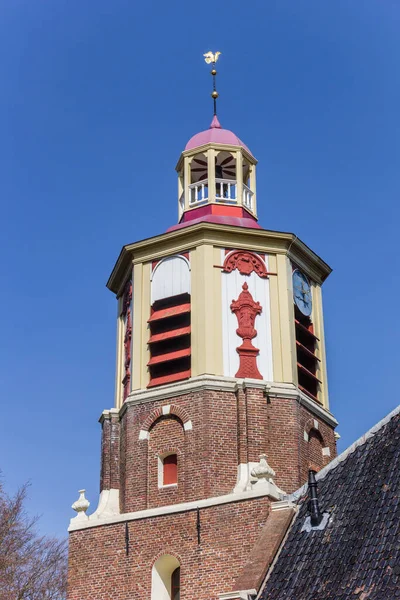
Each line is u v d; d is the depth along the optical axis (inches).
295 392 1386.6
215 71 1674.5
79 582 1307.8
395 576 940.6
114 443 1432.1
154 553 1273.4
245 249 1460.4
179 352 1402.6
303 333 1482.5
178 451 1342.3
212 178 1544.0
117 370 1512.1
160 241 1469.0
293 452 1348.4
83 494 1380.4
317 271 1552.7
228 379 1366.9
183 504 1278.3
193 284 1427.2
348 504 1099.9
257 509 1220.5
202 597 1209.4
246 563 1114.7
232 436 1334.9
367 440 1169.4
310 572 1040.2
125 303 1530.5
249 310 1422.2
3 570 1758.1
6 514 1824.6
